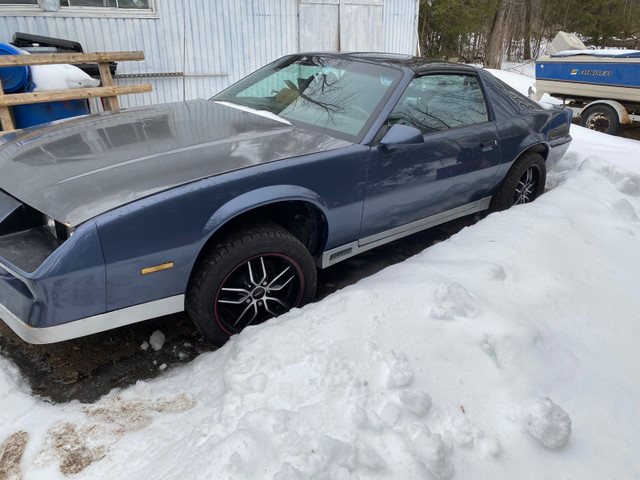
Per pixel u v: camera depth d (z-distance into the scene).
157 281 2.28
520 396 2.12
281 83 3.67
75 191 2.20
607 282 3.18
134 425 2.08
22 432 2.02
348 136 3.01
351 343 2.18
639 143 8.21
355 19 9.34
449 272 2.80
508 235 3.30
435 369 2.14
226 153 2.60
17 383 2.37
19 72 5.01
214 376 2.34
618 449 2.00
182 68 7.67
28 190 2.29
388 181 3.10
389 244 4.16
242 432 1.74
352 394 1.96
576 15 26.23
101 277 2.11
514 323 2.36
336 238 3.00
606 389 2.27
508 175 4.23
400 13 10.03
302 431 1.79
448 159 3.49
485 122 3.90
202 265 2.43
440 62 3.73
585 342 2.54
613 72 9.03
